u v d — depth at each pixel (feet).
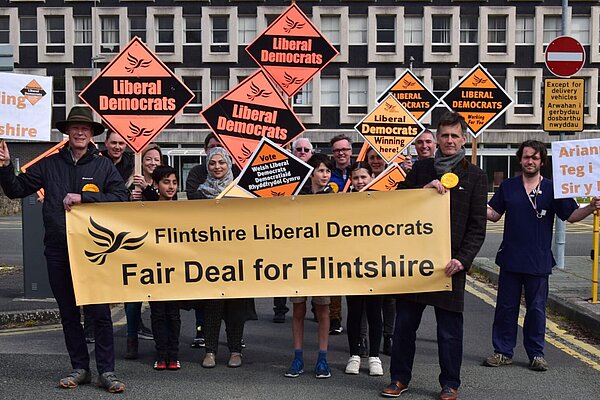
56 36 139.13
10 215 93.35
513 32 136.77
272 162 21.38
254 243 19.95
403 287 19.08
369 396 18.94
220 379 20.53
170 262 19.85
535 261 21.63
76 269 19.24
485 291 35.68
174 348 21.56
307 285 19.88
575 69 36.65
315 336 26.73
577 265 41.88
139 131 25.55
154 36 138.00
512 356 22.34
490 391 19.35
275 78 32.37
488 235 67.36
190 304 22.99
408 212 19.20
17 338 25.36
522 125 138.00
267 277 19.98
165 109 25.57
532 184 22.18
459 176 18.86
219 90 139.03
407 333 18.95
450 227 18.85
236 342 22.08
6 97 19.15
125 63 25.50
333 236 19.71
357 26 137.80
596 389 19.54
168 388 19.57
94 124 19.34
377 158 28.60
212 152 23.07
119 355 23.44
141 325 26.07
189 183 26.17
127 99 25.53
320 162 21.77
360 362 22.41
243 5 137.08
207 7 136.77
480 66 40.63
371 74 137.80
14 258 48.47
